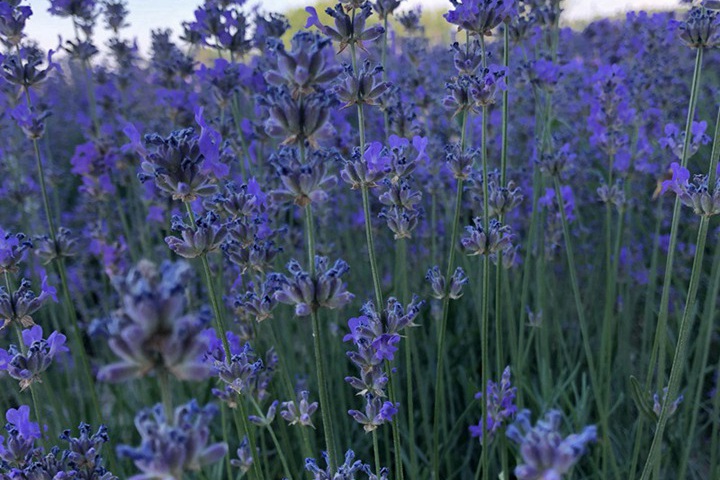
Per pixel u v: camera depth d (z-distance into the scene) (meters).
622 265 5.07
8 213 6.91
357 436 4.36
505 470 3.18
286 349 4.51
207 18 4.18
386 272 5.58
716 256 3.71
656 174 5.11
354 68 2.45
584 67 6.91
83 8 5.23
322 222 5.09
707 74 7.00
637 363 4.82
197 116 2.26
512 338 3.81
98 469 2.30
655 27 6.41
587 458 4.00
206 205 2.90
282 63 1.84
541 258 4.21
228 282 4.56
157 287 1.05
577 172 5.62
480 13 2.84
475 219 2.84
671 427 3.88
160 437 1.09
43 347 2.58
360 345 2.44
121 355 1.05
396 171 2.70
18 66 3.48
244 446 2.76
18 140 6.22
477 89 2.78
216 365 2.57
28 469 2.17
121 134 6.64
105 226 5.64
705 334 4.03
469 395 4.26
